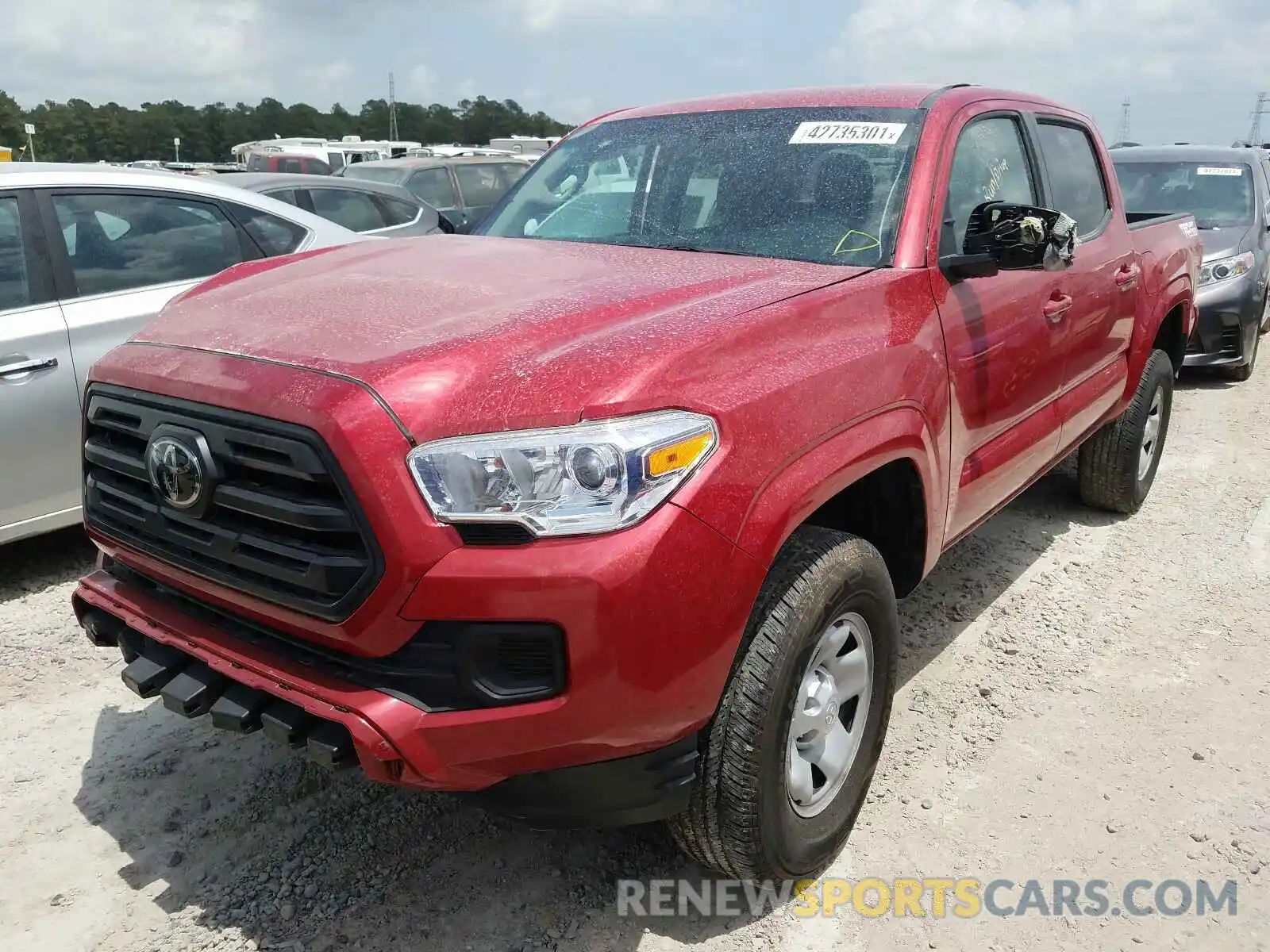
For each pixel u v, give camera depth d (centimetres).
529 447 197
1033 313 347
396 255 315
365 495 195
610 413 202
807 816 256
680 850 269
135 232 463
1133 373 476
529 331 223
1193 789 305
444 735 200
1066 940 248
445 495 197
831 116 345
